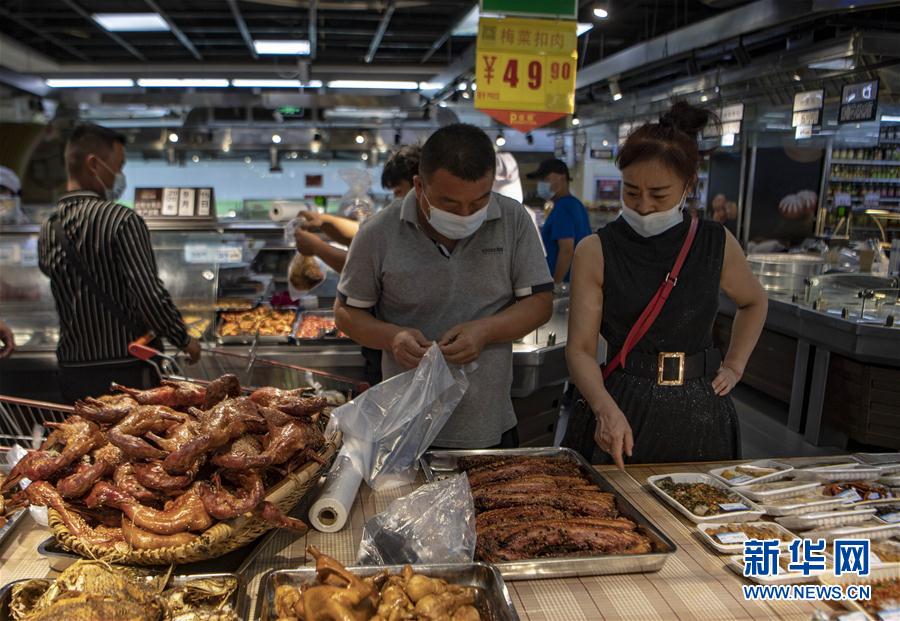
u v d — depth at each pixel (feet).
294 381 11.32
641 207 6.13
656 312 6.33
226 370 11.23
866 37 14.70
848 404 14.02
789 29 18.10
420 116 31.24
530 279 6.51
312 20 22.38
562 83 13.44
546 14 13.24
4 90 28.40
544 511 4.81
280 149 32.30
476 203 5.65
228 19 26.63
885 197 19.53
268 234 18.93
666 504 5.26
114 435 4.31
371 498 5.28
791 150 22.71
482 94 13.23
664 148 5.86
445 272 6.33
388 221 6.41
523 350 10.69
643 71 24.76
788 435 15.39
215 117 30.76
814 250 20.99
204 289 11.57
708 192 25.13
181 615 3.59
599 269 6.44
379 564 4.24
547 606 3.93
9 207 20.29
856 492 5.35
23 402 6.21
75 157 8.73
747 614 3.88
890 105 16.07
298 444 4.48
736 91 20.39
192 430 4.41
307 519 4.97
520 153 40.19
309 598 3.40
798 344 15.46
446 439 6.56
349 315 6.57
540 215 23.61
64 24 27.86
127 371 8.73
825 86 17.62
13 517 4.75
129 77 28.30
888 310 13.88
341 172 14.34
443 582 3.78
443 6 25.04
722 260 6.38
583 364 6.24
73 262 8.42
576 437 6.86
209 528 4.01
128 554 3.94
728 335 19.15
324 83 29.66
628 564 4.22
